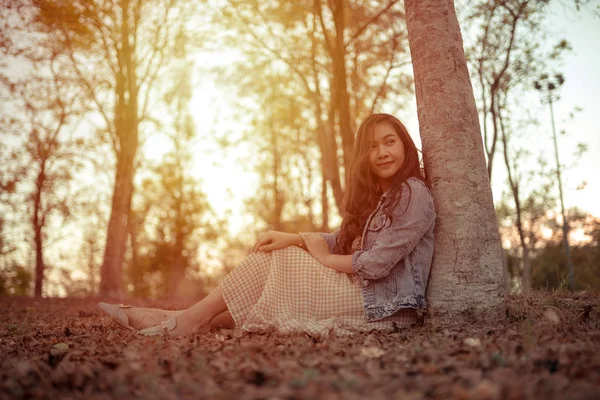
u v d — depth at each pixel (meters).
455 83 3.43
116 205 14.10
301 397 1.54
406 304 3.11
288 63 13.51
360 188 3.53
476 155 3.37
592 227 8.64
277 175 24.86
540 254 11.08
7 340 3.22
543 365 1.87
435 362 2.02
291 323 2.95
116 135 15.09
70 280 19.89
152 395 1.64
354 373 1.86
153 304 8.78
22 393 1.76
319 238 3.40
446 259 3.25
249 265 3.30
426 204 3.17
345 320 3.15
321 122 14.62
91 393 1.78
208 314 3.27
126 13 13.71
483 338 2.52
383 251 3.12
